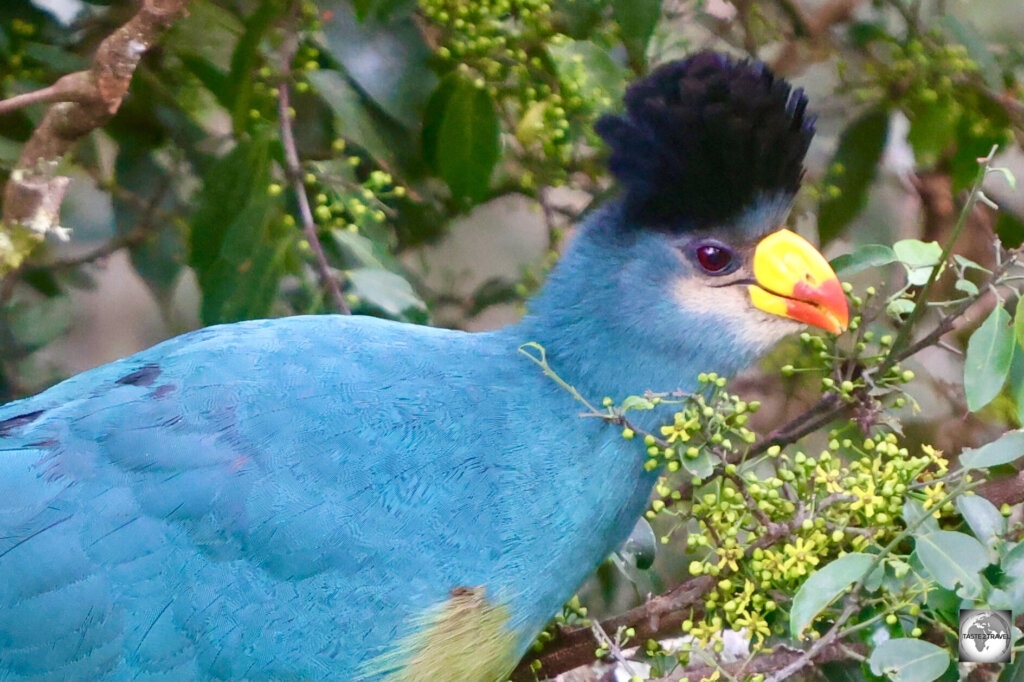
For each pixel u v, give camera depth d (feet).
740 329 17.65
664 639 18.39
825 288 17.13
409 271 24.66
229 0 22.57
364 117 21.18
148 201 24.90
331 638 16.28
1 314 24.64
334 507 16.42
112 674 15.72
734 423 15.98
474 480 16.96
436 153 21.63
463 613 16.72
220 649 15.93
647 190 17.44
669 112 17.21
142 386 16.98
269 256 19.36
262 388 16.89
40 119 22.56
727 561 15.96
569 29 21.53
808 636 16.07
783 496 16.99
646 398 16.65
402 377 17.42
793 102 17.58
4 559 15.74
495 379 17.62
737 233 17.40
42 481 16.11
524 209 30.58
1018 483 16.81
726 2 24.62
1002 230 24.76
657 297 17.54
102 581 15.75
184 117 24.23
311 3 20.94
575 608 18.99
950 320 16.67
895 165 26.96
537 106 21.29
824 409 18.25
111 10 23.70
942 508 15.48
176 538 15.97
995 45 26.35
